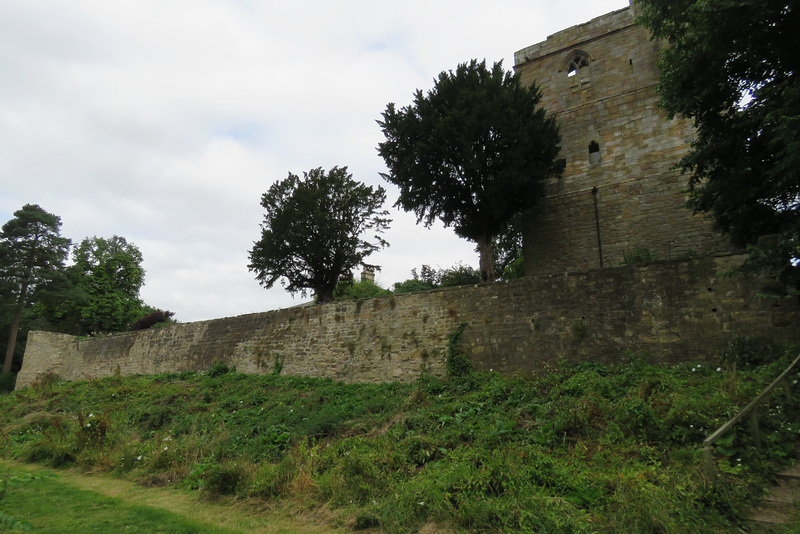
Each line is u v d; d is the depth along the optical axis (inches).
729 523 185.0
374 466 271.0
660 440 254.1
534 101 658.2
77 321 1491.1
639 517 187.0
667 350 395.9
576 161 724.0
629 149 688.4
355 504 241.4
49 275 1257.4
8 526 179.3
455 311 524.7
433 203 695.1
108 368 957.8
